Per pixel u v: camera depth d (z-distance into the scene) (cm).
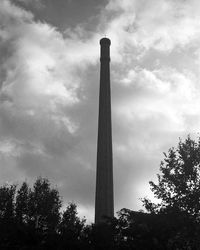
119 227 3756
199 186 3516
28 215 4688
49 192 4903
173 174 3659
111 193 8650
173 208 3466
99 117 9512
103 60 10400
